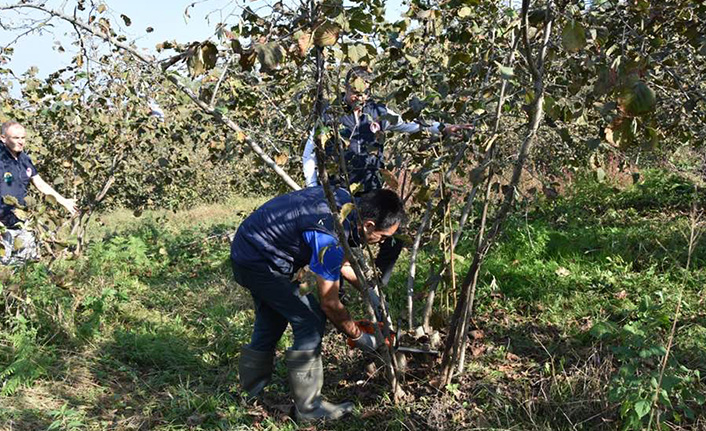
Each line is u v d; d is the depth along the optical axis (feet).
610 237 19.45
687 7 10.29
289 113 12.96
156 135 21.72
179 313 16.20
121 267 20.81
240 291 17.35
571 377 10.69
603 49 9.19
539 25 10.46
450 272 11.53
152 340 13.69
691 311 13.48
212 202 46.09
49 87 21.16
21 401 10.90
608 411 9.58
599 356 11.53
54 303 14.48
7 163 16.11
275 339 11.08
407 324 13.92
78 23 9.41
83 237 22.15
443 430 9.88
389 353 10.46
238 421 10.66
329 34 7.48
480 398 10.71
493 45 11.45
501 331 13.42
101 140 22.90
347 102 11.92
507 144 12.01
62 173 24.77
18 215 13.98
